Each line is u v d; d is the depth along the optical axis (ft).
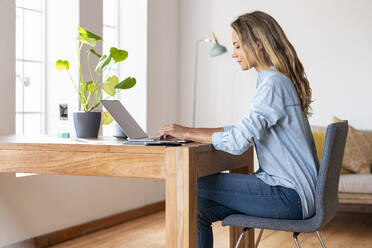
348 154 13.96
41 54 12.88
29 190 11.48
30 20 12.52
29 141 7.78
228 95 16.99
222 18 17.03
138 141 7.22
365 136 14.52
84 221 13.16
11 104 10.87
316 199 6.79
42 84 12.89
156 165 6.65
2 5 10.62
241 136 6.93
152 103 16.05
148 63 15.78
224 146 7.08
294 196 7.00
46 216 11.96
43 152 7.29
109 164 6.91
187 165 6.47
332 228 13.75
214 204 7.64
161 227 13.92
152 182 15.89
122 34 15.96
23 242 11.29
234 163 8.34
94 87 9.32
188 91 17.47
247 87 16.70
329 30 15.88
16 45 12.14
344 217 15.24
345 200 13.17
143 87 15.70
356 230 13.53
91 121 8.91
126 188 14.76
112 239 12.53
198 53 17.37
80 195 13.01
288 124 7.11
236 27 7.48
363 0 15.48
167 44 16.84
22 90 12.34
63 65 9.84
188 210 6.48
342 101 15.79
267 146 7.18
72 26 12.76
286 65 7.25
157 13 16.22
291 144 7.15
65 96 12.80
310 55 16.12
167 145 6.82
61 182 12.41
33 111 12.64
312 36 16.07
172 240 6.57
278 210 7.06
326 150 6.72
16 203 11.14
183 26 17.53
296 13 16.24
